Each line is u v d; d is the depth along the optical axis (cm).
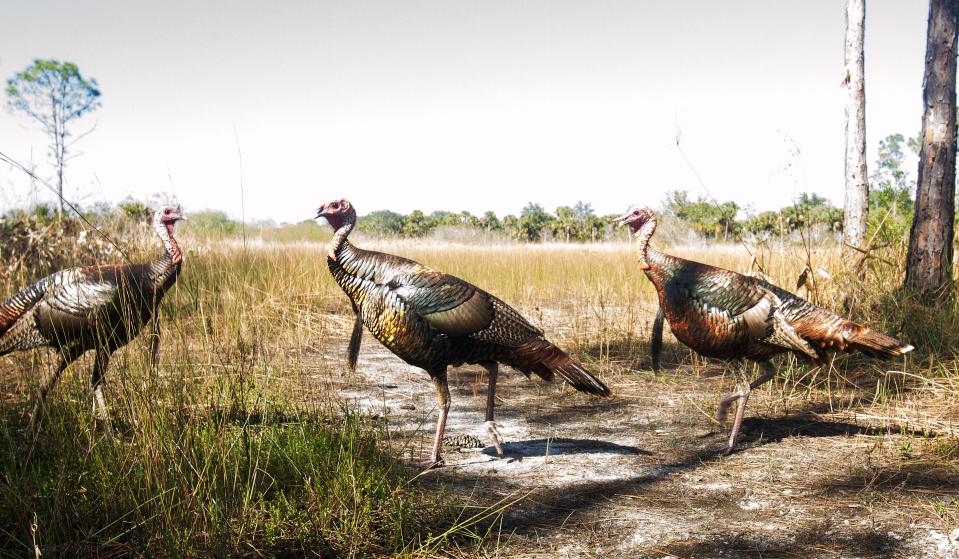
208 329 662
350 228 483
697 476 458
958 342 697
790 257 897
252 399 534
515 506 406
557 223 3784
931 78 789
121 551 322
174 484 342
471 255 1842
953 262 876
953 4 782
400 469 434
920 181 803
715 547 355
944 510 386
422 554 341
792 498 416
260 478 386
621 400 657
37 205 978
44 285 468
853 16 867
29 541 308
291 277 1152
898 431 532
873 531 368
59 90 2703
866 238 875
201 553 321
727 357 514
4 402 482
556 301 1306
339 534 349
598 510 402
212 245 1291
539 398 670
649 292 1278
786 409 604
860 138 871
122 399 413
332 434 440
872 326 759
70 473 354
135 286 473
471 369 797
